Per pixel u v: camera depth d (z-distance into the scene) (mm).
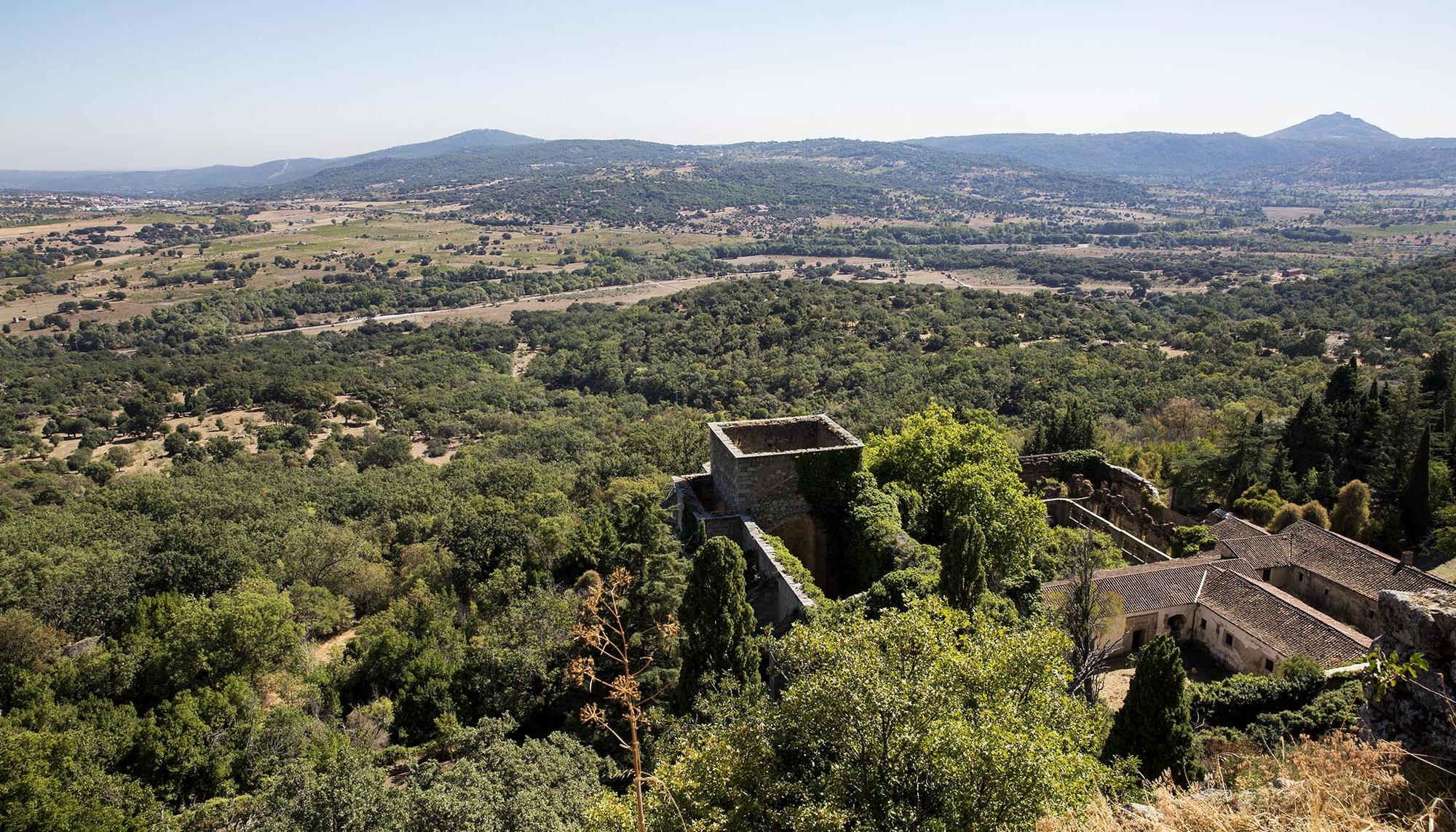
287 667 29484
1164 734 15352
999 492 28438
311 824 16594
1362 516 34219
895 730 11078
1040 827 9234
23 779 20453
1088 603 21094
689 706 19266
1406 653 7664
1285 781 7848
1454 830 6598
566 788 17031
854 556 27000
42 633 29531
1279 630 24469
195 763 23312
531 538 38219
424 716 25672
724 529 27844
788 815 10906
